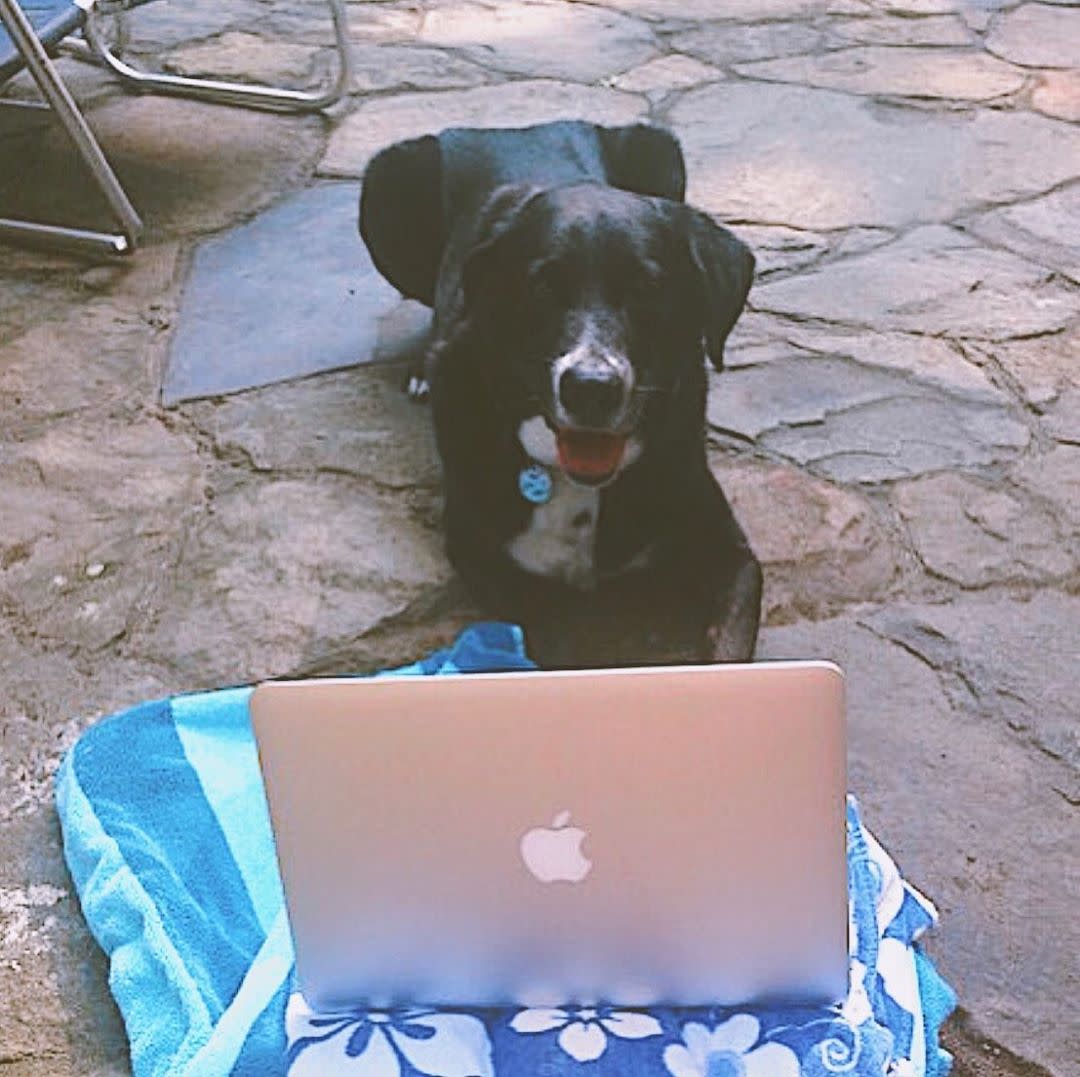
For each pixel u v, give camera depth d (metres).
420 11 3.22
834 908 1.09
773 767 1.04
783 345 2.03
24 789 1.44
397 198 1.97
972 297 2.13
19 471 1.83
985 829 1.38
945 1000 1.23
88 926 1.31
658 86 2.84
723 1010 1.15
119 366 2.02
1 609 1.64
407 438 1.87
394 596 1.64
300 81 2.87
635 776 1.05
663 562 1.63
